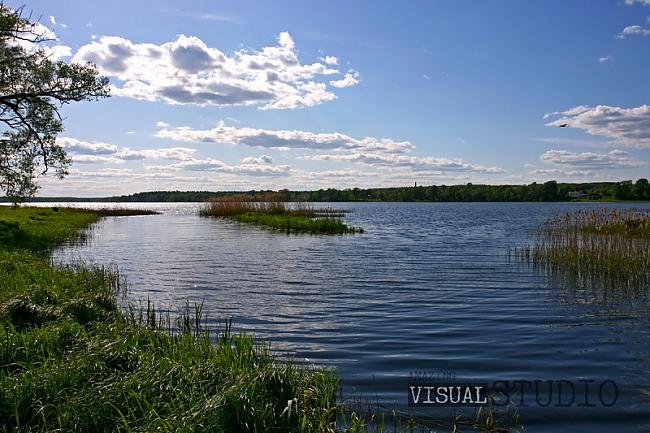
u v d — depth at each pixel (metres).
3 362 6.27
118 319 8.98
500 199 174.75
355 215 70.94
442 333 9.66
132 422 4.97
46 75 24.25
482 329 9.95
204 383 5.70
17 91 24.53
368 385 6.92
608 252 18.14
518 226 45.38
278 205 53.78
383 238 32.28
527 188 155.00
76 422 4.97
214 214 61.09
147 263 20.38
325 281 15.84
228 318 10.92
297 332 9.76
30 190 26.38
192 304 12.41
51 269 14.17
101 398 5.22
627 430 5.66
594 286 14.66
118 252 24.38
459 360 8.02
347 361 7.98
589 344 8.90
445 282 15.49
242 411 5.03
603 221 22.73
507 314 11.23
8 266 13.96
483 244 27.92
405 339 9.24
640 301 12.58
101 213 73.38
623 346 8.78
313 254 23.34
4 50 23.48
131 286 14.97
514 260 20.73
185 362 6.39
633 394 6.65
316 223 39.50
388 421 5.80
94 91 25.42
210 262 20.66
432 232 37.78
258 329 10.00
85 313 8.99
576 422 5.82
